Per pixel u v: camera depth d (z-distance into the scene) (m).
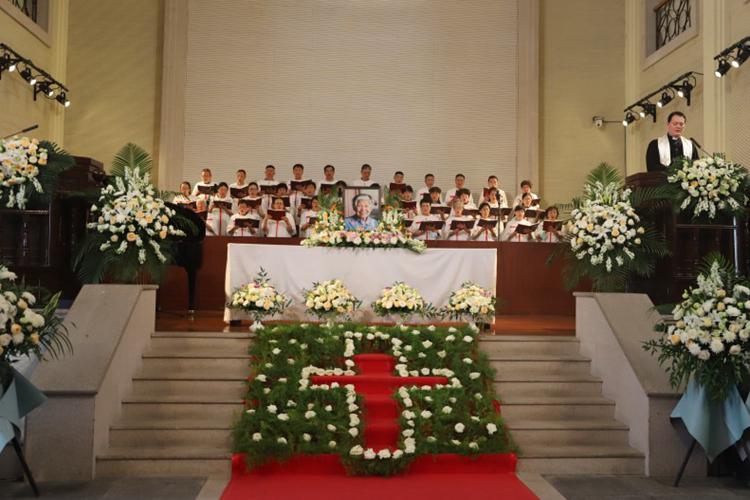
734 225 7.37
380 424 5.54
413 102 13.72
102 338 5.57
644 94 12.91
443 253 7.58
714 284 5.12
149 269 6.61
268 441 5.13
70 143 12.93
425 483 5.04
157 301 9.24
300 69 13.64
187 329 7.03
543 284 9.61
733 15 10.12
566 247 7.49
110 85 13.08
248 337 6.49
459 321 7.40
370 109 13.69
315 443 5.25
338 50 13.73
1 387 4.55
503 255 9.59
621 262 6.70
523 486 5.01
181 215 7.36
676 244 7.41
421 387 5.86
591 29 13.69
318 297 6.91
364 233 7.52
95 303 5.92
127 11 13.20
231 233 9.80
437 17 13.82
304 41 13.68
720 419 5.09
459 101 13.72
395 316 7.15
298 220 11.23
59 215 7.27
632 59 13.32
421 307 7.09
